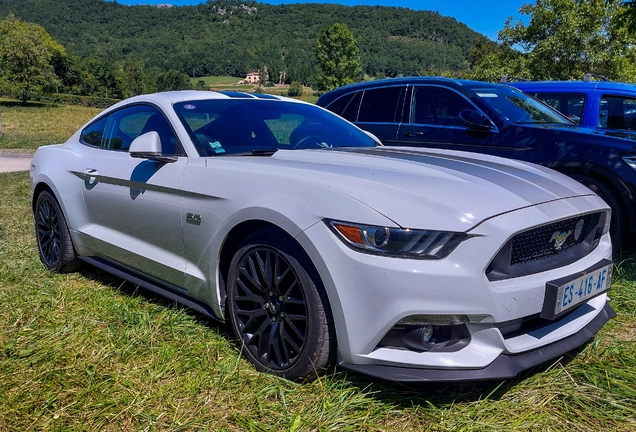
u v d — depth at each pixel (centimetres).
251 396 238
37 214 439
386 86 637
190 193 289
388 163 273
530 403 232
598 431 215
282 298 251
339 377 247
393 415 227
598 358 274
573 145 478
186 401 235
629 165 446
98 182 363
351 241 222
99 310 334
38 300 352
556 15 1477
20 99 5544
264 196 254
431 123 586
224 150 312
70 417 222
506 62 1756
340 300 223
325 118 390
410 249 214
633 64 1483
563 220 246
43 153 439
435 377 216
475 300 212
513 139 514
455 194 230
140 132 353
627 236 461
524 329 238
